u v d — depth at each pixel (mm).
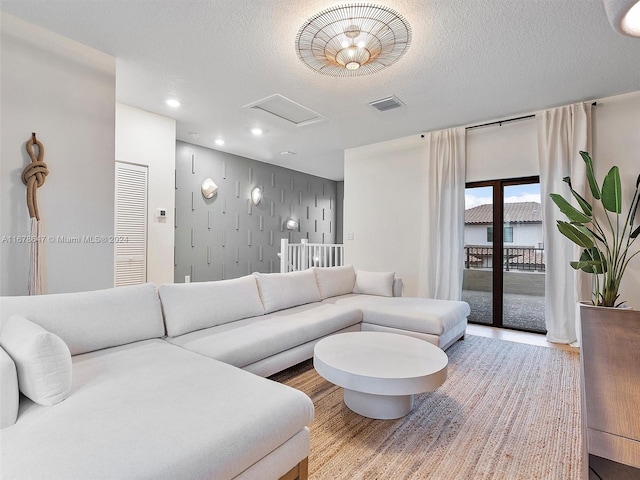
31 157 2377
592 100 3473
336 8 2092
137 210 3822
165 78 3115
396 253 4898
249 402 1322
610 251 3340
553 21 2238
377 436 1854
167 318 2291
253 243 6215
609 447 559
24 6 2170
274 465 1260
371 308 3340
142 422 1151
